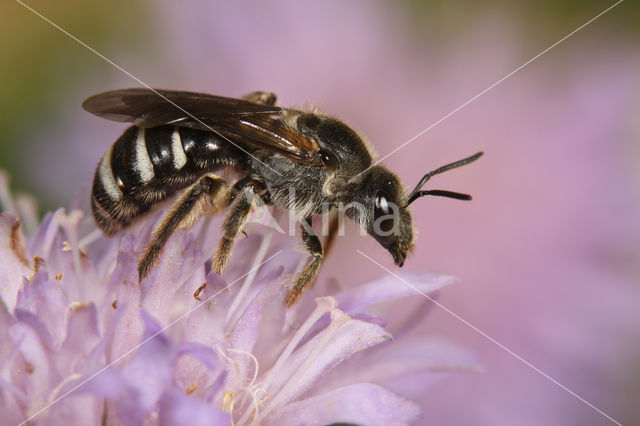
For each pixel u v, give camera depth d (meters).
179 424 0.05
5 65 0.09
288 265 0.06
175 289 0.06
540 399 0.07
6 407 0.05
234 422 0.06
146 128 0.06
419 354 0.07
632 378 0.07
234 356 0.06
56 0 0.09
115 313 0.06
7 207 0.06
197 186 0.06
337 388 0.06
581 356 0.07
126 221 0.06
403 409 0.06
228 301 0.06
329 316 0.06
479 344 0.07
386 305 0.07
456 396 0.07
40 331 0.06
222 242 0.06
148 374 0.05
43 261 0.06
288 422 0.06
